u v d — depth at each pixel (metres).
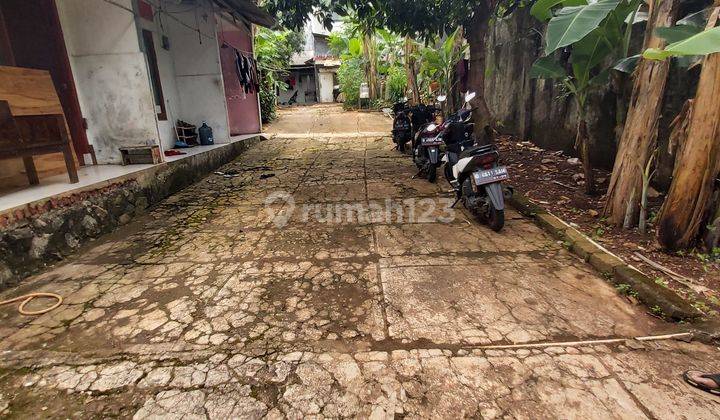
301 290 2.85
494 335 2.29
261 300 2.73
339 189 5.40
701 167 2.86
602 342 2.20
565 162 5.74
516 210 4.43
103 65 5.04
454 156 4.80
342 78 17.64
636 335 2.27
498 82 8.22
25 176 4.09
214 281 3.01
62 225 3.62
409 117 7.43
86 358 2.20
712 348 2.15
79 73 5.07
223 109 7.69
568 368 2.02
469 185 4.02
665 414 1.74
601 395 1.84
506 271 3.03
